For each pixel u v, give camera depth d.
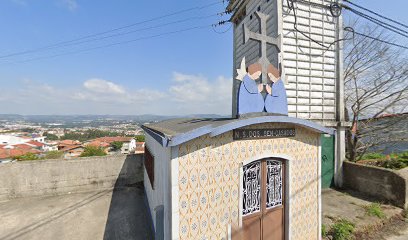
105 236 5.68
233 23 12.84
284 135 4.73
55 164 8.45
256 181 4.52
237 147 4.18
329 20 9.57
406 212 7.16
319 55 9.37
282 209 4.81
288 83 8.84
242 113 4.34
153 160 5.93
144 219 6.58
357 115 10.58
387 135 10.62
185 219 3.68
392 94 10.30
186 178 3.68
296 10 9.03
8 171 7.91
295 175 4.88
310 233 5.11
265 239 4.58
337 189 9.21
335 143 9.55
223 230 4.03
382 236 6.01
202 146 3.82
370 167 8.45
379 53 10.61
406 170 7.95
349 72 11.32
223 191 4.03
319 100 9.38
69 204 7.59
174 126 5.38
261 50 4.66
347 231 5.71
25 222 6.35
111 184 9.17
